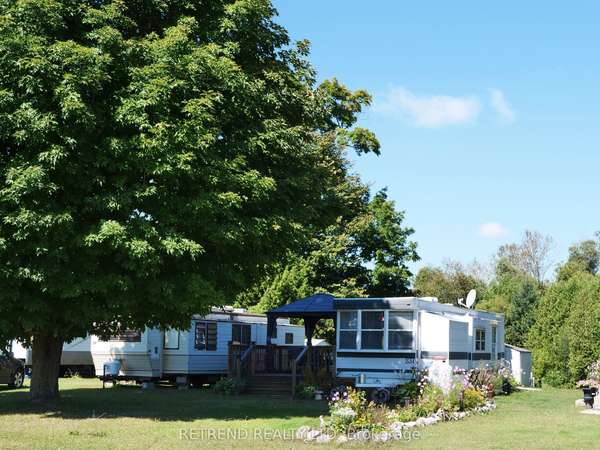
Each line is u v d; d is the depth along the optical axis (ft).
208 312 58.44
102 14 54.08
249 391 83.41
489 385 78.18
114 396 74.84
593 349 105.29
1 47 49.88
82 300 54.24
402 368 74.13
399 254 148.25
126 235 50.98
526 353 112.57
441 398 57.98
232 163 55.42
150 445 40.27
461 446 41.04
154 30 60.18
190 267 56.90
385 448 39.96
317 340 146.10
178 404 67.10
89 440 42.16
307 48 69.67
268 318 91.91
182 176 53.62
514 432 48.08
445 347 74.02
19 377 82.53
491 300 159.53
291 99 64.69
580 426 52.24
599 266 248.52
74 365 107.96
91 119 50.78
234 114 58.85
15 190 49.21
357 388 75.72
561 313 115.55
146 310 58.54
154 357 90.79
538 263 248.32
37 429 47.09
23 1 51.65
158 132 51.08
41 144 50.80
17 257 51.01
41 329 55.47
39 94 51.01
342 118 135.54
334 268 144.87
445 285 215.72
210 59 55.62
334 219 73.41
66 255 51.24
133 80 53.47
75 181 52.24
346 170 147.23
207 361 95.91
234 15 60.49
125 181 52.65
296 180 60.75
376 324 75.97
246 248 60.34
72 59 50.65
